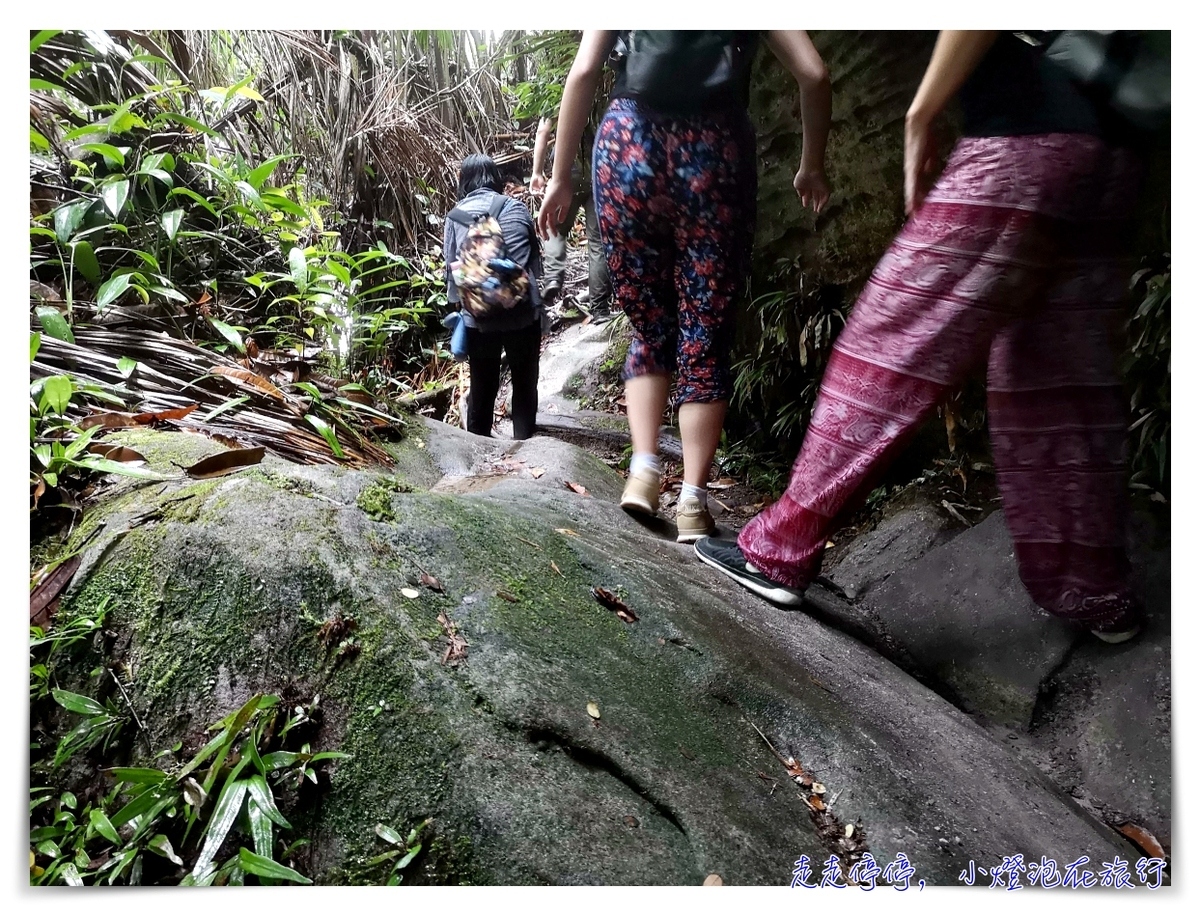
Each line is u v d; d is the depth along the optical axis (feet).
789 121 10.00
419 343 15.34
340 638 3.42
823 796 3.88
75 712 3.52
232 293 9.30
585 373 15.44
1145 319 6.18
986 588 6.57
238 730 3.16
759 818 3.51
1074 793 5.04
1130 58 4.56
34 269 7.00
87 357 5.97
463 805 2.96
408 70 15.47
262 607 3.52
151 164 7.42
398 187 15.20
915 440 8.88
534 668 3.61
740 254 6.54
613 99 6.49
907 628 6.73
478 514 4.67
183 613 3.62
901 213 9.00
